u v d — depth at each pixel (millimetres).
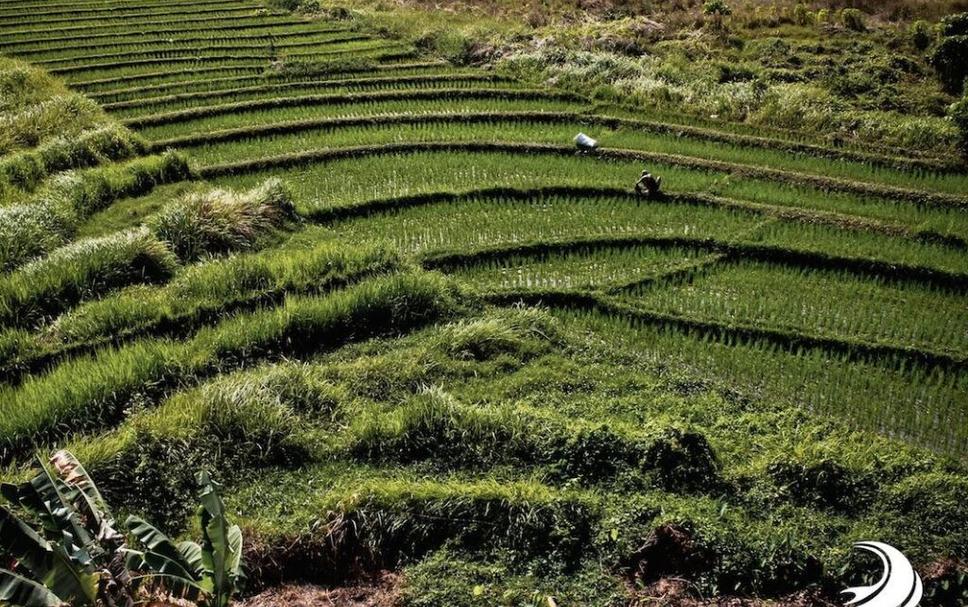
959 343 10281
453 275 11805
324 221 13445
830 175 14711
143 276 11469
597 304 11070
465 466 8031
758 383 9680
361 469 8023
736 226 12938
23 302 10477
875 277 11797
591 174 14758
